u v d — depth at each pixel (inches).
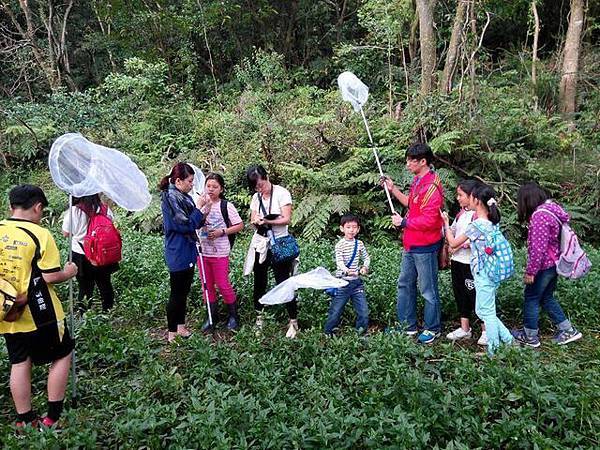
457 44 434.9
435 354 199.6
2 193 528.4
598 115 505.7
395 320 238.2
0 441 140.4
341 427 138.6
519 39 714.2
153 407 152.3
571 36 542.9
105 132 555.2
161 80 607.8
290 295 195.8
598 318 233.8
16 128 542.9
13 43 701.3
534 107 513.7
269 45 706.8
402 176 391.9
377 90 609.0
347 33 751.1
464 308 219.1
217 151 489.4
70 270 159.3
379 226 389.4
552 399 148.9
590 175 395.9
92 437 139.1
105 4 697.0
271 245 223.8
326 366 176.2
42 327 153.0
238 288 264.2
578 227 380.5
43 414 168.1
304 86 640.4
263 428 140.4
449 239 210.2
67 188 163.2
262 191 225.0
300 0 733.3
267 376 172.1
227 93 673.6
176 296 216.5
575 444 139.6
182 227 208.1
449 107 409.1
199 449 134.4
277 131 460.4
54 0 713.6
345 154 440.1
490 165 405.1
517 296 241.6
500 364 173.9
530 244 205.9
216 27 737.6
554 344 203.8
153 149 546.3
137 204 180.2
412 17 557.3
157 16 673.0
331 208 387.5
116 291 284.0
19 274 149.1
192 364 188.4
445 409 147.3
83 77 775.7
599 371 182.1
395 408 144.3
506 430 138.6
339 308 219.8
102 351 203.0
